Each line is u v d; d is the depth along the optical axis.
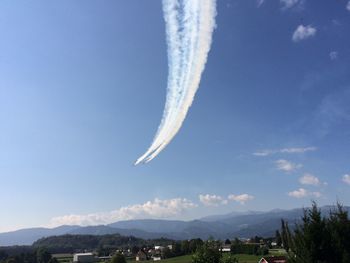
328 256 42.22
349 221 44.06
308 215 43.69
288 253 45.44
